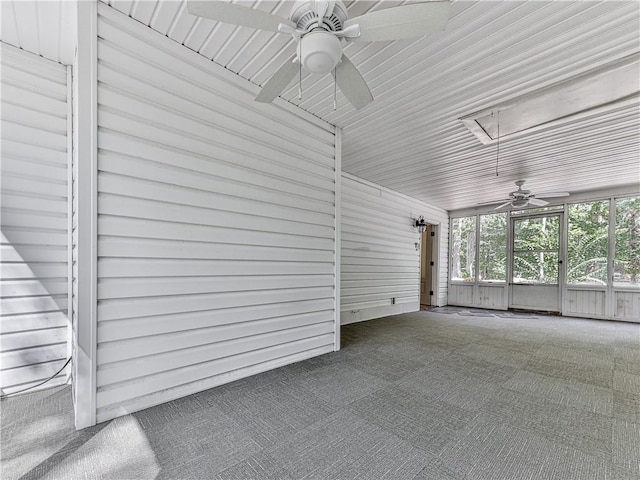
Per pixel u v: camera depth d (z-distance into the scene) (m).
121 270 1.93
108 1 1.86
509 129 3.29
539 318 5.77
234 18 1.49
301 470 1.44
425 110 3.01
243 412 1.97
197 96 2.31
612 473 1.45
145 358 2.02
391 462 1.51
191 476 1.39
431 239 7.73
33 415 1.92
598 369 2.88
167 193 2.15
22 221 2.26
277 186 2.85
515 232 6.85
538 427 1.85
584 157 4.03
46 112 2.36
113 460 1.50
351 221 5.14
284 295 2.89
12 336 2.21
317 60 1.61
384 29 1.53
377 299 5.73
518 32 1.97
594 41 2.04
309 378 2.56
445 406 2.10
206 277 2.34
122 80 1.96
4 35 2.12
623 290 5.45
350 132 3.55
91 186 1.83
